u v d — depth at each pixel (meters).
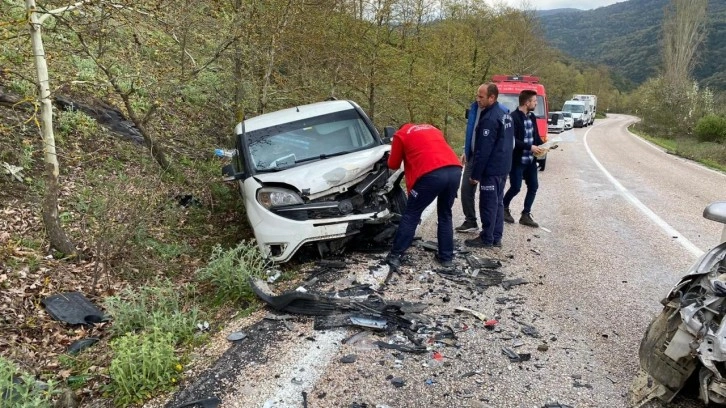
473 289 4.82
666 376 2.92
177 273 5.72
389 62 13.52
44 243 5.51
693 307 2.79
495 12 28.92
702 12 47.75
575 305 4.47
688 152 20.72
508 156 5.93
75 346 4.07
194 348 3.90
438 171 5.07
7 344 3.98
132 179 7.09
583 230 7.12
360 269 5.31
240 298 4.84
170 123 10.34
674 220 7.78
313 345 3.78
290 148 6.24
